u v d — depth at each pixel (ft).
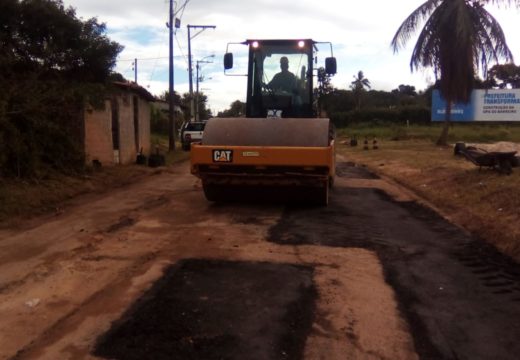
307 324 16.05
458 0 89.20
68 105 43.93
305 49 39.81
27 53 44.73
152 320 16.02
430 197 40.45
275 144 32.53
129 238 25.88
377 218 32.30
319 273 20.95
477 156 46.85
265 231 27.96
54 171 42.75
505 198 33.24
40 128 40.01
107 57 50.42
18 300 17.56
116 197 38.63
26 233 26.48
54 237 25.72
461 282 20.26
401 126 195.42
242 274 20.58
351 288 19.33
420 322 16.43
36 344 14.47
